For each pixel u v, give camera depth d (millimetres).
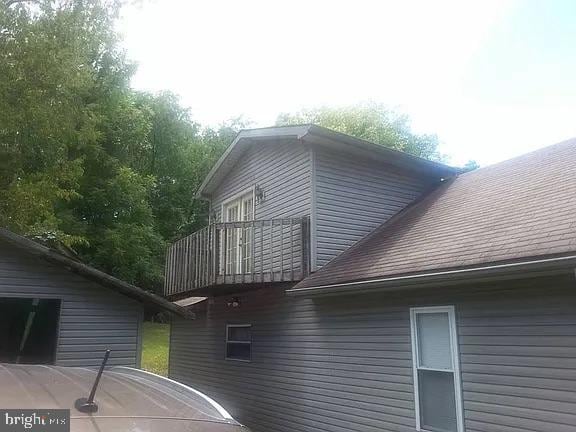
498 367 5887
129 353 8031
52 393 1985
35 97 10750
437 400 6633
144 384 2535
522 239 5914
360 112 33188
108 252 23188
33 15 10422
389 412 7297
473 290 6305
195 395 2459
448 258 6469
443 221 8391
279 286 10086
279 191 10688
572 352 5168
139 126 25281
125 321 8117
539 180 8164
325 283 8164
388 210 10547
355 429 7844
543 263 5062
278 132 10266
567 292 5285
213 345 12500
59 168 13570
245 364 11016
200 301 13633
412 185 11070
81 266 7500
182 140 32688
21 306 8633
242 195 12258
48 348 8188
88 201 23656
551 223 5980
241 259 9914
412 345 7055
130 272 23828
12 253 7469
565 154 9016
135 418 1848
